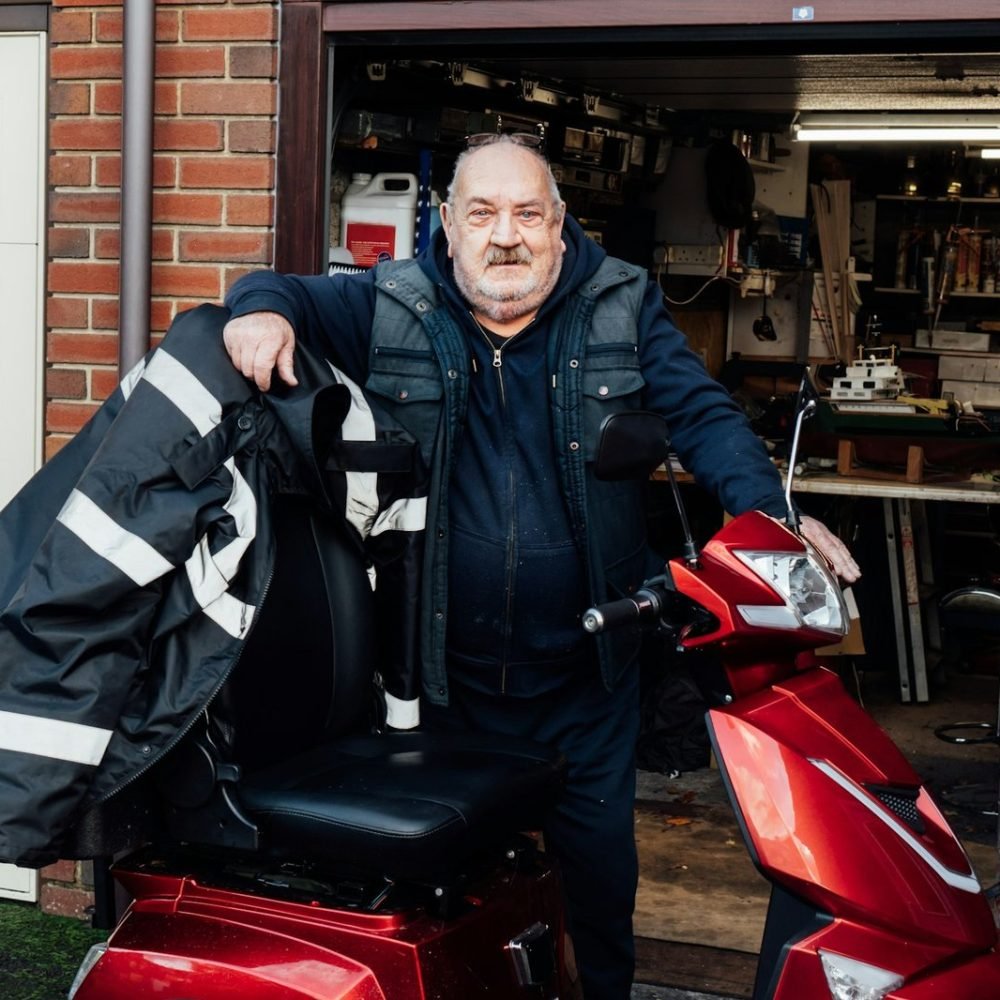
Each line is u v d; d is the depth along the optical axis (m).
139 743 2.28
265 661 2.53
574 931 3.08
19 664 2.25
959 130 7.46
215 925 2.34
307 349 2.63
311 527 2.66
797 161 8.27
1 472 4.17
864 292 9.45
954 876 2.19
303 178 3.78
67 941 3.97
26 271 4.09
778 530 2.28
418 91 4.68
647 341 2.95
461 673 2.98
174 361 2.46
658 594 2.28
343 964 2.22
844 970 2.10
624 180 7.27
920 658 6.59
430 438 2.88
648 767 5.57
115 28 3.90
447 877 2.36
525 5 3.51
